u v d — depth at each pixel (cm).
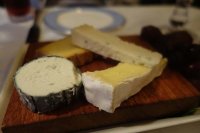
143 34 29
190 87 21
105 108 18
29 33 31
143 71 20
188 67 23
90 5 45
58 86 17
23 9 34
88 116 18
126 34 32
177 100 20
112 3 59
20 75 19
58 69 19
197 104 21
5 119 17
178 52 24
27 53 25
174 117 20
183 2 34
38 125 17
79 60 23
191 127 19
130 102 19
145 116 19
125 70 20
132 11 41
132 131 18
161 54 23
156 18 39
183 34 26
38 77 18
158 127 18
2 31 31
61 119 17
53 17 34
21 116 17
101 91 17
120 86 17
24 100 17
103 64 23
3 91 20
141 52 22
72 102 18
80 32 24
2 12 37
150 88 21
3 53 26
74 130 18
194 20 38
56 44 25
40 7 39
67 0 53
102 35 24
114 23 34
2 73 23
